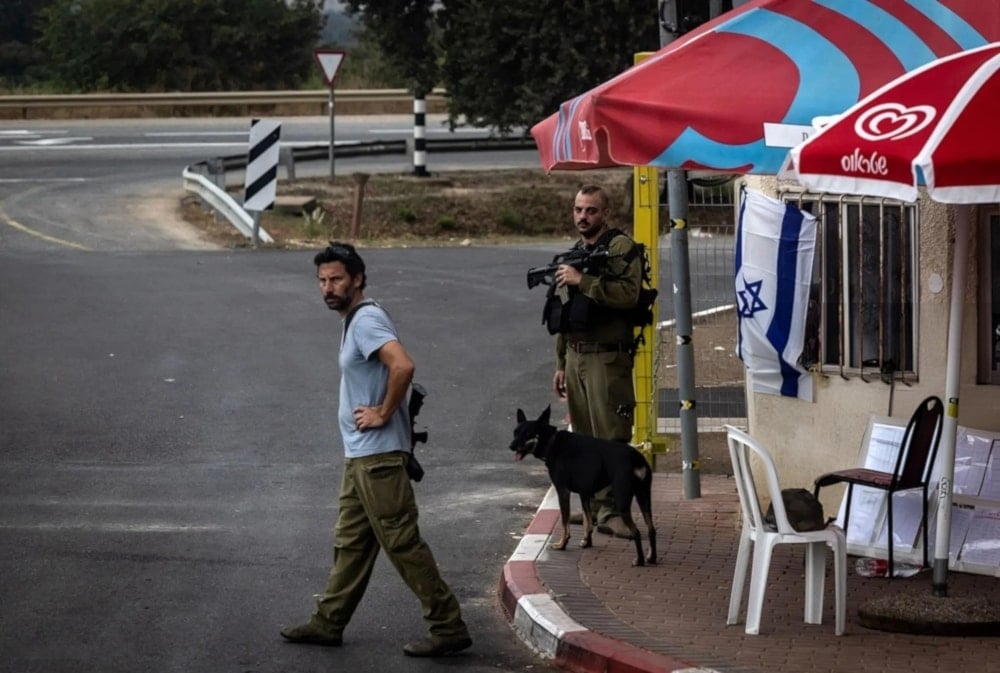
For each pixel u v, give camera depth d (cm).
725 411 3047
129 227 6044
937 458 1989
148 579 2017
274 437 2903
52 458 2723
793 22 1672
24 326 3894
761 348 2138
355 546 1741
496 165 8175
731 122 1530
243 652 1722
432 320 4097
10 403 3128
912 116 1384
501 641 1791
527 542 2127
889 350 2034
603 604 1825
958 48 1609
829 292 2084
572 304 2086
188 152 8138
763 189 2147
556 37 6638
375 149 8031
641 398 2538
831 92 1553
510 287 4653
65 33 11400
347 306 1723
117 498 2459
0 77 12150
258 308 4197
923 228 1992
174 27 11362
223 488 2536
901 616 1719
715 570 1988
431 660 1709
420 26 7338
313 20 11794
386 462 1686
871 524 2023
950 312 1847
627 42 6512
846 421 2080
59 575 2028
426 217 6912
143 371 3431
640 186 2533
